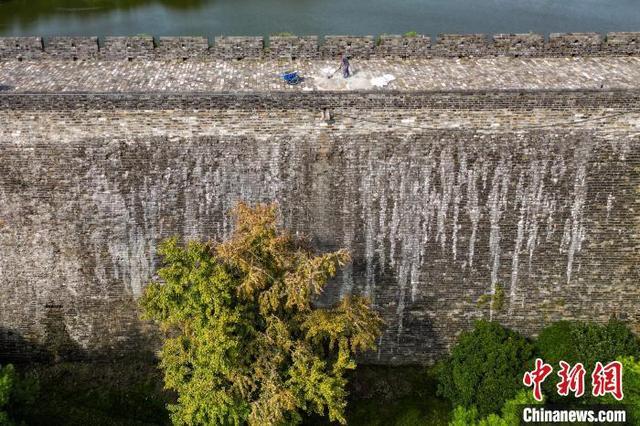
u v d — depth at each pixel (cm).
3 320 2784
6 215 2608
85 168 2545
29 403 2416
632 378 2438
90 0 6444
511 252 2698
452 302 2786
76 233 2647
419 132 2517
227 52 2883
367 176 2580
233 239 2275
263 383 2183
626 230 2659
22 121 2469
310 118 2486
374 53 2902
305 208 2630
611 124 2505
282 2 6462
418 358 2891
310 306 2420
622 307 2794
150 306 2270
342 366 2212
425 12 6172
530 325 2830
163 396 2678
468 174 2578
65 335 2823
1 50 2842
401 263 2717
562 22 5853
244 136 2512
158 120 2480
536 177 2584
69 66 2811
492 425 2342
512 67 2830
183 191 2589
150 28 5606
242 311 2178
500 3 6488
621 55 2936
